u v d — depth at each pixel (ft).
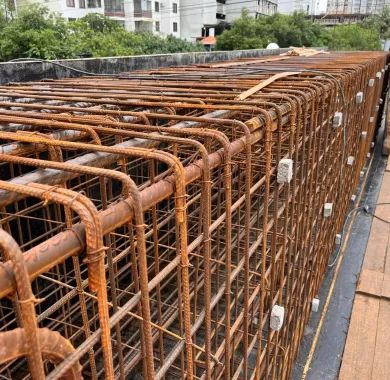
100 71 18.38
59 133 6.17
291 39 92.84
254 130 6.24
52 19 44.16
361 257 19.27
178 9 119.75
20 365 6.83
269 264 9.02
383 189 26.71
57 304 6.04
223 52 30.04
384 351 13.37
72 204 3.15
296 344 12.19
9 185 3.43
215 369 6.58
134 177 9.16
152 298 8.66
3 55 37.11
